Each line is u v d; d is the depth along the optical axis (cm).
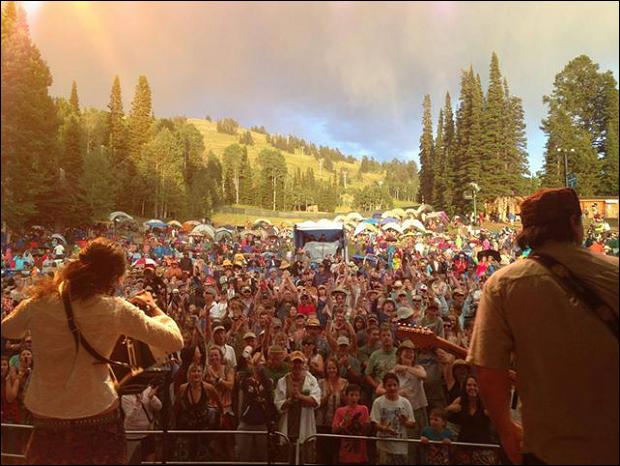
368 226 2805
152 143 3803
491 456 229
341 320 662
